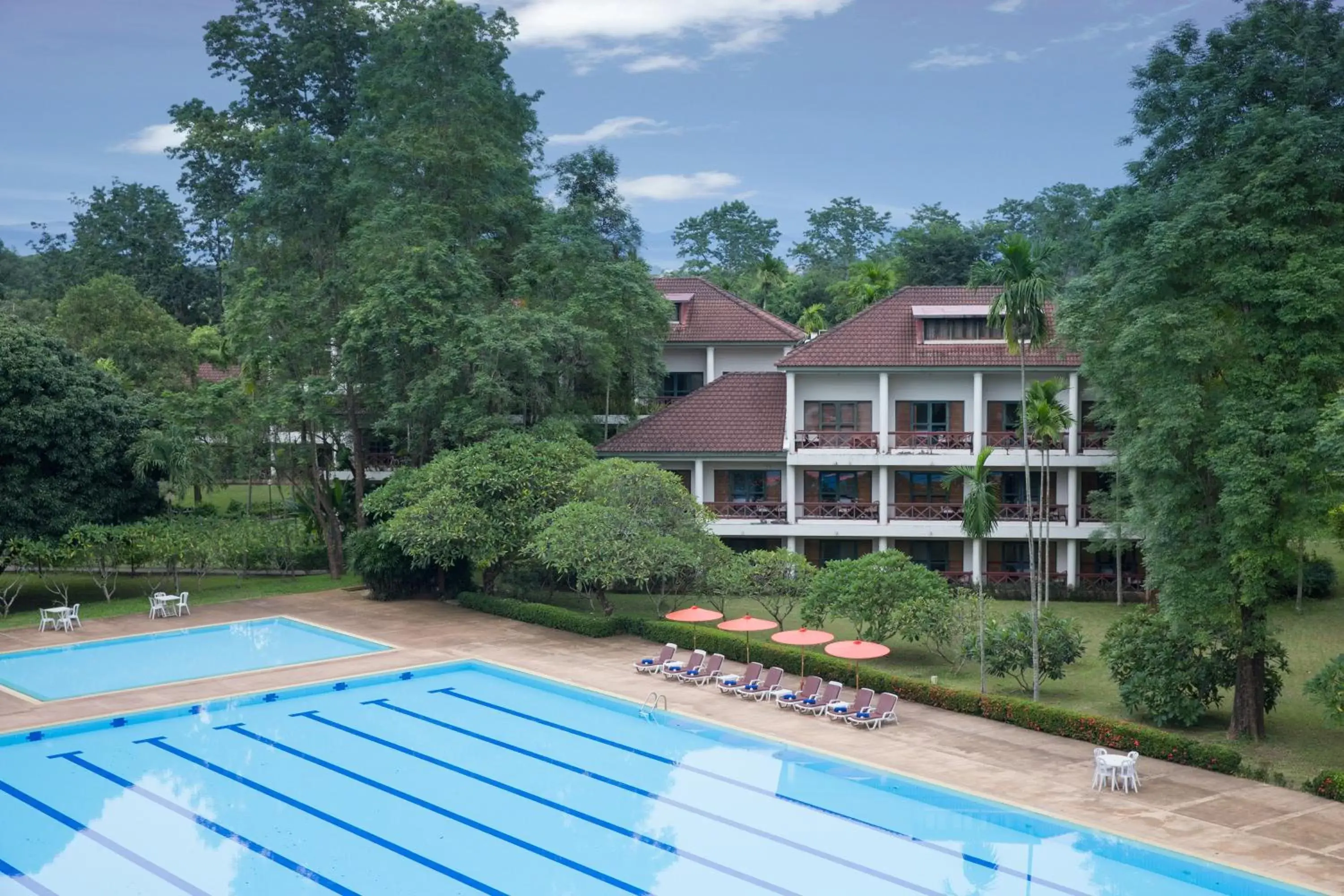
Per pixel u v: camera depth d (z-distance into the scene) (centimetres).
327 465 5119
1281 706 2931
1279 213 2477
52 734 2730
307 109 6956
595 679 3206
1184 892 1891
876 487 4731
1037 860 2023
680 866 1991
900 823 2202
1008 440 4516
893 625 3331
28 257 11181
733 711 2903
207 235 8856
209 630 3938
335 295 4656
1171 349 2542
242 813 2239
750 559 3638
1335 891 1809
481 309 4488
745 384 4991
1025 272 2812
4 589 4500
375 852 2053
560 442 4266
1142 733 2530
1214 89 2597
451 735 2755
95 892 1881
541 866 1995
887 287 7269
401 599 4456
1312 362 2422
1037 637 2972
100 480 4328
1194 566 2616
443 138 4772
